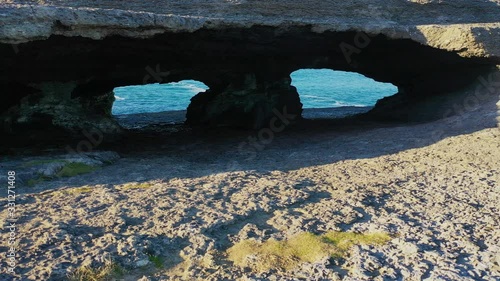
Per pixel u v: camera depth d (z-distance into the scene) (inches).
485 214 341.4
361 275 253.6
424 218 334.0
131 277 256.1
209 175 452.4
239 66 763.4
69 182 426.0
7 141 602.9
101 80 690.2
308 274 256.8
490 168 464.1
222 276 255.6
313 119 927.7
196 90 2156.7
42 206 350.0
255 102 815.7
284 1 622.2
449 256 273.9
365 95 2174.0
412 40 709.3
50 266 254.8
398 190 401.7
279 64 788.6
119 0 526.9
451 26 697.0
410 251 279.9
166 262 273.7
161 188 397.7
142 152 604.4
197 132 784.3
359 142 628.1
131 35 518.9
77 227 306.8
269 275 255.9
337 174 458.3
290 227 318.0
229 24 582.6
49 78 602.5
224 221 322.0
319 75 3053.6
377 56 805.9
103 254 269.1
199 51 642.2
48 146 591.5
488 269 259.9
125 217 326.6
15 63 530.3
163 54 628.1
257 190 390.6
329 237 301.7
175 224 315.9
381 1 704.4
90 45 540.7
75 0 501.0
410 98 917.8
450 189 402.9
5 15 439.2
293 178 440.1
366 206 358.0
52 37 491.2
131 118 1091.3
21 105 629.3
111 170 480.7
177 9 560.4
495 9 796.0
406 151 552.7
